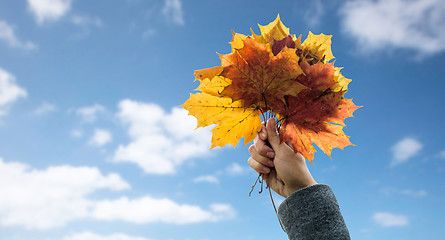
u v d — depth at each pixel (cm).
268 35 63
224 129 64
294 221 61
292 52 57
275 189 69
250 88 61
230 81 61
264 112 64
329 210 60
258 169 69
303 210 60
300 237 59
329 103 61
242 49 58
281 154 65
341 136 63
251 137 66
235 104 62
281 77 59
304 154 64
